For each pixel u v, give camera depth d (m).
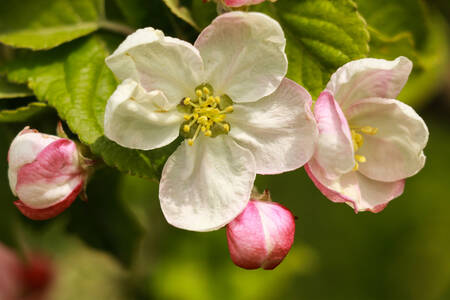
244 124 0.33
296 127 0.32
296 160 0.32
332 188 0.32
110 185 0.37
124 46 0.31
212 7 0.34
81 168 0.33
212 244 0.45
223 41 0.32
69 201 0.33
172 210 0.32
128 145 0.32
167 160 0.33
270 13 0.34
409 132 0.33
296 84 0.32
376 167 0.34
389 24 0.38
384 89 0.33
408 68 0.32
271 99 0.33
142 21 0.35
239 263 0.32
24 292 0.48
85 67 0.34
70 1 0.35
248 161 0.33
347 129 0.32
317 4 0.34
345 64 0.32
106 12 0.35
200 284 0.45
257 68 0.32
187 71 0.32
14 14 0.35
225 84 0.33
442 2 0.43
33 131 0.33
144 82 0.32
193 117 0.33
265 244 0.32
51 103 0.34
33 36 0.35
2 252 0.47
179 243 0.45
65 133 0.34
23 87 0.35
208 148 0.33
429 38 0.40
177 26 0.34
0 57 0.36
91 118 0.33
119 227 0.38
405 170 0.33
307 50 0.34
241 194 0.32
